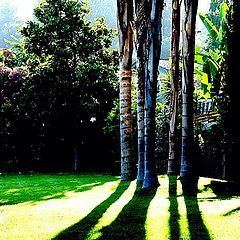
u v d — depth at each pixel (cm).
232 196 804
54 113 1839
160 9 855
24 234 497
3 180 1438
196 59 1328
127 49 1138
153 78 857
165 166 1568
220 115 1217
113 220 557
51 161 2030
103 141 1938
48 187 1116
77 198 839
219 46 1305
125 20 1121
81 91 1833
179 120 1497
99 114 1886
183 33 966
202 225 505
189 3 949
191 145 971
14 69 2050
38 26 1902
